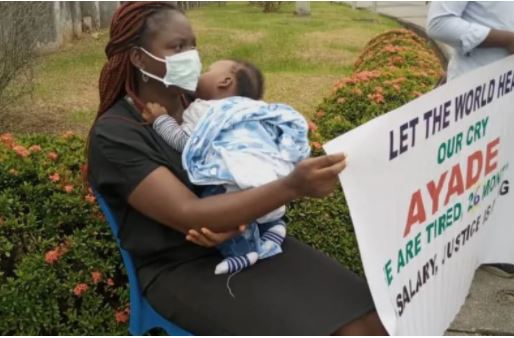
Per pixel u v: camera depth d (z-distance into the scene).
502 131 2.79
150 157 1.95
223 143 1.94
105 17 11.62
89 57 8.91
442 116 2.21
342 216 3.17
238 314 1.89
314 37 11.34
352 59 9.59
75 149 3.09
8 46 5.55
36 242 2.69
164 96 2.12
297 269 2.02
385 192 1.95
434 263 2.36
